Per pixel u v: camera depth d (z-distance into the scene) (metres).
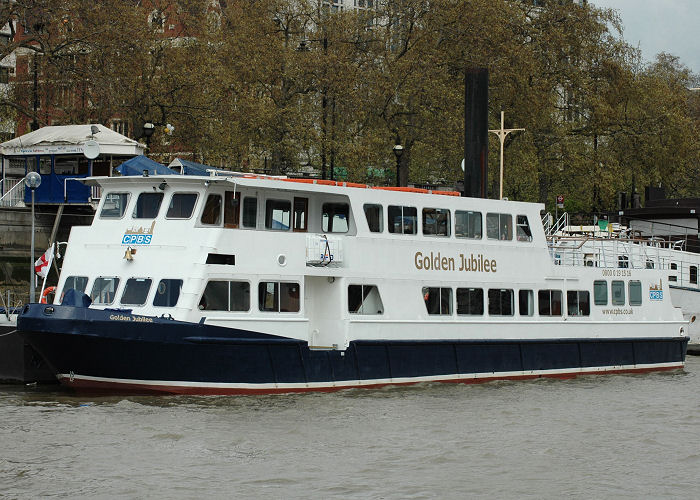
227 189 34.88
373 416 32.53
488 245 41.22
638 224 62.88
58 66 64.56
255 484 24.31
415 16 76.50
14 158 56.34
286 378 35.31
